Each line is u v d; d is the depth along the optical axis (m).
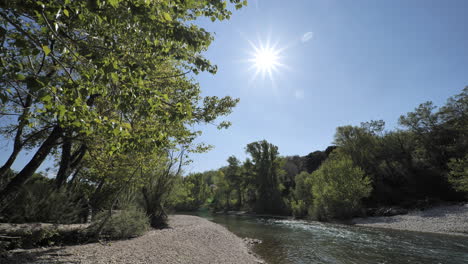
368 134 50.25
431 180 39.28
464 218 25.38
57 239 9.52
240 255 12.05
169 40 4.68
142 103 4.45
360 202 36.25
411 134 47.91
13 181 8.04
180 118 5.05
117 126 4.24
